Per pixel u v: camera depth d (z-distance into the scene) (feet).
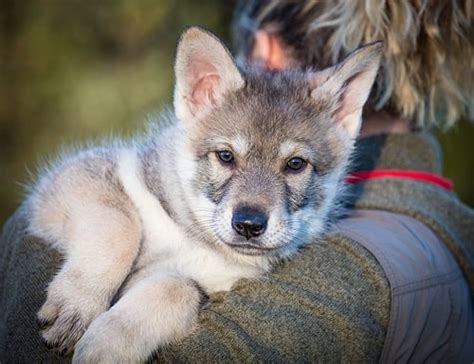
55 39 48.29
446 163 48.55
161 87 45.88
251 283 15.55
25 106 48.24
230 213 18.19
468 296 17.66
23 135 48.29
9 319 15.87
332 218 19.42
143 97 45.80
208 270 17.83
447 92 18.80
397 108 18.92
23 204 19.71
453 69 18.71
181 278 16.05
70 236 16.98
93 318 15.56
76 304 15.60
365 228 16.72
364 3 18.10
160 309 15.01
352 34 18.56
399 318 15.39
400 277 15.64
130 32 47.98
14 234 18.40
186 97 19.74
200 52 19.58
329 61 20.08
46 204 17.94
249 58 21.77
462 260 17.65
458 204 18.45
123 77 46.70
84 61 48.06
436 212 17.85
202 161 19.17
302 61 20.33
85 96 46.34
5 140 48.47
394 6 17.99
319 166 19.42
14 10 49.01
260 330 14.11
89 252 16.24
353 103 19.42
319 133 19.51
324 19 18.78
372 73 18.53
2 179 48.24
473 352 17.70
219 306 15.05
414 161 18.71
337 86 19.69
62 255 16.84
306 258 16.05
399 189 18.02
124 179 18.12
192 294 15.47
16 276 16.79
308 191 19.17
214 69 19.85
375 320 15.06
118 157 18.83
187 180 18.76
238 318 14.47
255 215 17.98
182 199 18.26
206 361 13.87
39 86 47.93
